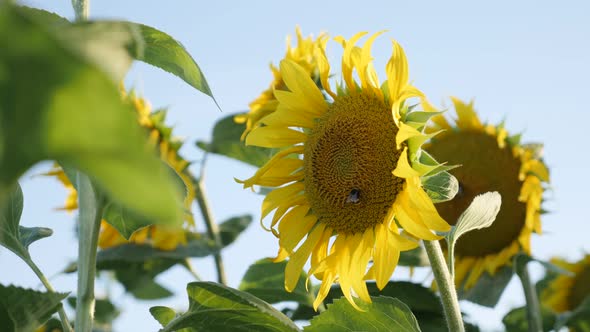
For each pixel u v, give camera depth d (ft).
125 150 1.57
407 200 3.81
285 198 4.09
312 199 4.05
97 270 5.59
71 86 1.59
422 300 4.78
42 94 1.61
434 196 3.73
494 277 5.26
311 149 4.09
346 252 3.94
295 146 4.14
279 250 4.06
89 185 3.64
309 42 5.61
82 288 3.59
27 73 1.59
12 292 3.31
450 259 3.83
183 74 3.64
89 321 3.56
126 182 1.58
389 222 3.81
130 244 5.62
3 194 1.71
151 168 1.57
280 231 4.07
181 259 5.77
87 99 1.60
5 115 1.63
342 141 4.00
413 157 3.76
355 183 3.94
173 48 3.61
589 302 5.44
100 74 1.59
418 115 3.79
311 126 4.14
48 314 3.35
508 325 5.40
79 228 3.65
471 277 5.31
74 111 1.61
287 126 4.15
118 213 3.63
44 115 1.62
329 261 3.95
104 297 5.83
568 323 5.52
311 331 3.98
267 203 4.09
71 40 1.91
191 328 3.76
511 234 5.34
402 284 4.80
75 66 1.58
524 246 5.26
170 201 1.59
